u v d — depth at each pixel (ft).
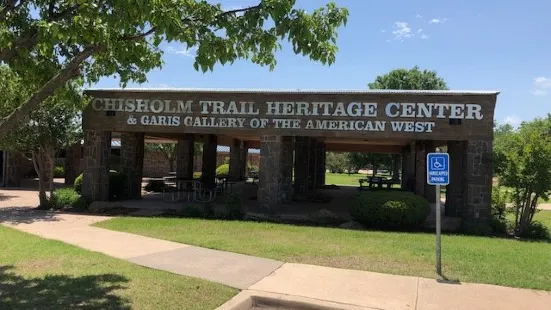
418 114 50.55
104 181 59.21
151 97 57.31
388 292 22.81
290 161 70.64
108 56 23.58
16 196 74.23
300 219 50.78
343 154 265.95
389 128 51.21
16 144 53.67
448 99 49.98
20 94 37.19
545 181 44.98
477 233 45.78
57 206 57.41
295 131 53.52
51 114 53.52
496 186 51.85
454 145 57.06
